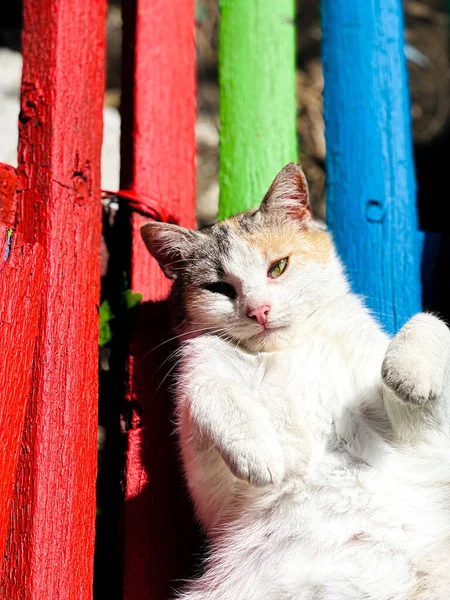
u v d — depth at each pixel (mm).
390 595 783
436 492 815
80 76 883
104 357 990
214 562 846
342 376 842
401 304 945
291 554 807
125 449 885
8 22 1499
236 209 976
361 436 824
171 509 881
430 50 1615
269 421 822
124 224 946
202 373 846
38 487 784
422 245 974
